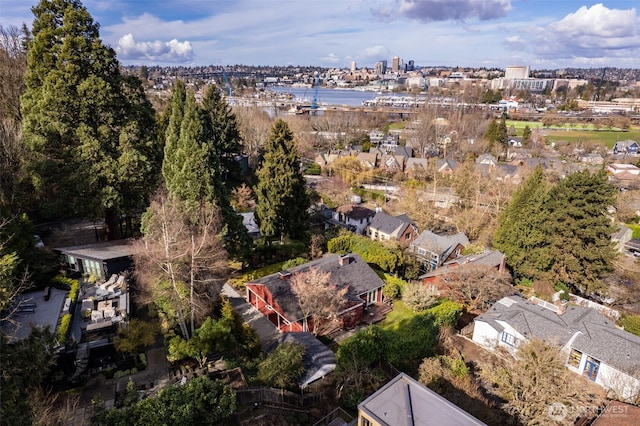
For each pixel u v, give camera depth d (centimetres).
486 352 2759
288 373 2092
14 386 1254
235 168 6041
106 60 3141
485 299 3303
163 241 2512
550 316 2816
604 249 3594
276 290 2848
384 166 8719
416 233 5253
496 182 6384
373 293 3259
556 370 2028
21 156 3139
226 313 2594
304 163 8931
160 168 3447
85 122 3097
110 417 1543
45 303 2352
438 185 7312
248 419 1870
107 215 3362
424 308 3169
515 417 2044
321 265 3198
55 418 1623
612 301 3853
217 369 2227
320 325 2922
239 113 7969
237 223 3262
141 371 2173
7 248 2342
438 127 11869
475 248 4516
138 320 2380
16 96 3956
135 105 3366
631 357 2392
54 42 3056
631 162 9825
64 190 2991
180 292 2464
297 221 4181
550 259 3812
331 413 1984
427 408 1494
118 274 2794
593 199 3612
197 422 1667
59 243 3425
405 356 2406
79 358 2081
